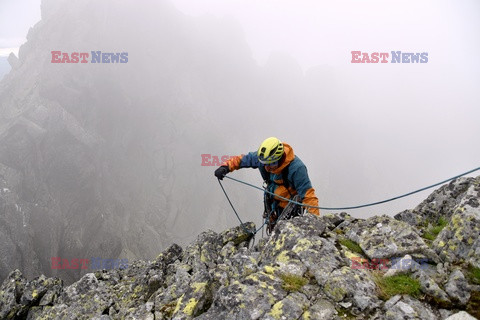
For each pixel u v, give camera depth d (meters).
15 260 120.44
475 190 5.44
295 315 4.42
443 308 4.27
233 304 4.70
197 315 5.46
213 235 10.17
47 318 8.29
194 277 6.38
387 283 4.77
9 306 9.18
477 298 4.23
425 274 4.66
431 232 6.61
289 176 8.18
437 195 8.20
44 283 9.68
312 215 6.80
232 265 6.53
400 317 4.16
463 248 4.94
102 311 7.78
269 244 6.39
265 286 4.89
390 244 5.46
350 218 7.27
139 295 7.94
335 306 4.55
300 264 5.30
